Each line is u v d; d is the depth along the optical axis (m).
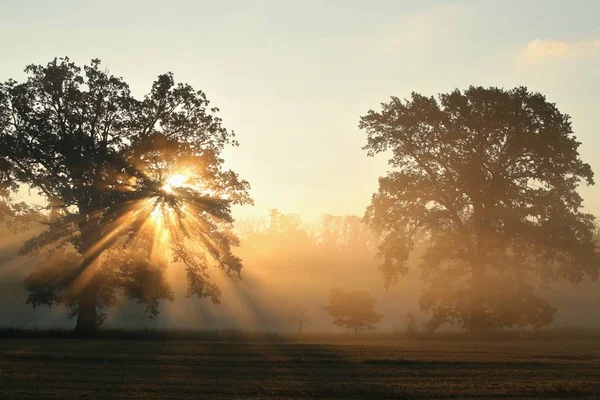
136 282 42.34
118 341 36.75
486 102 47.94
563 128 48.84
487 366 23.92
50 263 42.56
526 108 48.81
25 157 42.56
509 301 47.59
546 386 18.72
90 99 43.75
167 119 45.19
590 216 49.34
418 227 51.72
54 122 43.91
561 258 49.53
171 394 17.09
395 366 23.78
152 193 43.41
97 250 42.25
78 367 22.39
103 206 42.41
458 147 49.97
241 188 46.16
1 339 37.84
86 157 42.19
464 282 51.16
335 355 27.53
